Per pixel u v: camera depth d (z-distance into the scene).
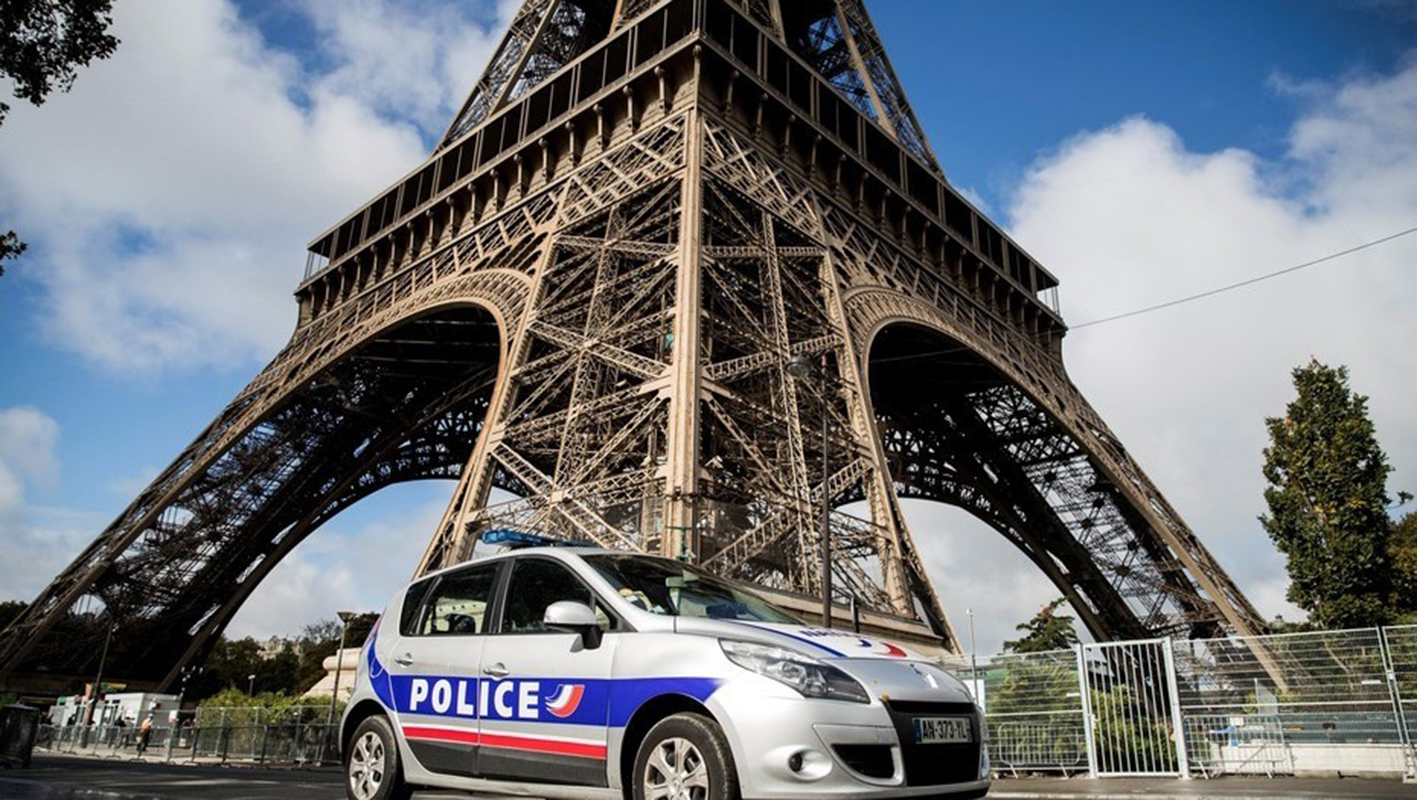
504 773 9.27
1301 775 20.75
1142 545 63.97
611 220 40.69
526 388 38.78
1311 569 41.91
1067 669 23.45
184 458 59.25
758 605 10.01
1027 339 65.62
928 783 7.81
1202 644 22.31
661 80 44.44
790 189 45.66
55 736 51.97
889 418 70.00
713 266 36.88
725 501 30.12
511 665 9.48
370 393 64.19
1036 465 68.25
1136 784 19.59
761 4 53.28
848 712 7.52
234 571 63.09
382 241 59.47
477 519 32.69
